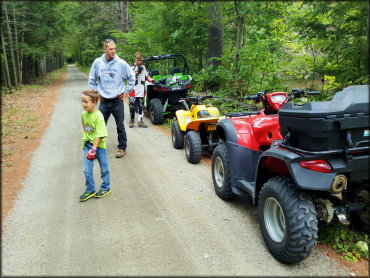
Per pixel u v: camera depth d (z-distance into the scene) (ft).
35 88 59.41
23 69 73.20
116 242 9.14
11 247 9.01
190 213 10.89
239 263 8.06
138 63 23.77
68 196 12.63
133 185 13.62
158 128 24.81
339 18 12.46
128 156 17.87
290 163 7.05
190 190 12.94
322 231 9.15
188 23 33.63
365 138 7.06
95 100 11.59
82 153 18.65
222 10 17.48
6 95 45.80
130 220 10.48
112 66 16.11
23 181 14.40
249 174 10.73
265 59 22.18
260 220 8.67
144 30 41.47
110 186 13.58
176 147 19.03
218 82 29.37
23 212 11.27
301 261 8.06
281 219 8.21
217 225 10.03
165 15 33.22
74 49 124.16
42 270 7.93
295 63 20.94
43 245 9.08
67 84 72.08
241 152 10.64
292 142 7.72
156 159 17.25
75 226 10.16
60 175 15.07
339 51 12.57
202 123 16.17
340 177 6.97
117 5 53.01
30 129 25.49
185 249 8.72
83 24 71.77
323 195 8.19
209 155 18.02
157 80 26.50
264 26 19.21
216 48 30.22
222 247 8.79
